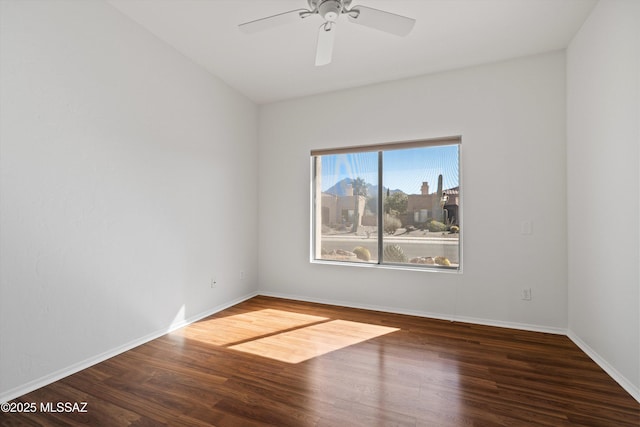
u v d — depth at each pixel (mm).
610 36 2033
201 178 3221
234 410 1710
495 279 3012
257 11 2350
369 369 2160
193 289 3119
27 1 1848
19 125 1815
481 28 2494
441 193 3299
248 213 3982
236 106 3746
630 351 1864
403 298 3371
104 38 2277
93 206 2215
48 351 1957
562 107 2801
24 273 1845
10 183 1782
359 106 3602
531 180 2895
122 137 2416
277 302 3797
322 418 1646
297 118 3947
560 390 1896
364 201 3648
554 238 2822
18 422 1598
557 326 2814
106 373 2092
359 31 2547
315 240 3912
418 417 1652
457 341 2629
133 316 2512
